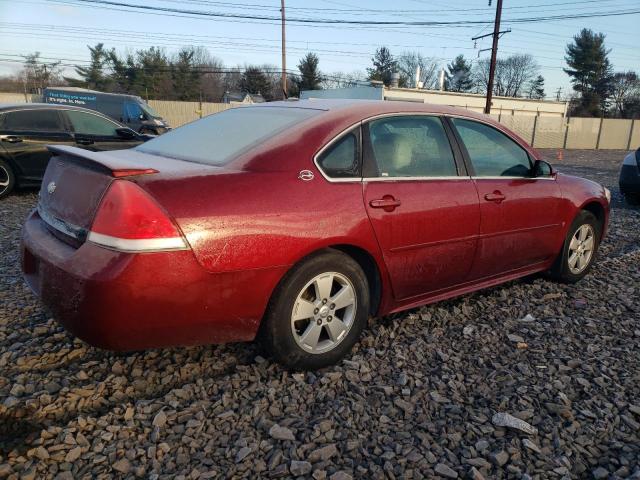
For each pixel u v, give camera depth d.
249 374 2.95
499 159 4.02
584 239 4.78
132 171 2.48
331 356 3.05
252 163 2.81
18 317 3.54
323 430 2.49
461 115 3.85
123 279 2.33
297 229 2.76
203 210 2.51
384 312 3.38
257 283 2.66
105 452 2.30
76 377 2.86
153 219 2.38
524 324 3.83
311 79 69.88
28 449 2.29
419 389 2.90
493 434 2.53
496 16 27.08
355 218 2.99
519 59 79.62
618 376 3.13
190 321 2.54
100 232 2.41
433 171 3.52
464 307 4.06
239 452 2.31
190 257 2.45
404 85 78.06
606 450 2.46
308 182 2.88
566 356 3.35
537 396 2.87
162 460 2.27
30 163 8.39
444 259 3.54
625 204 9.76
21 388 2.71
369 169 3.17
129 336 2.44
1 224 6.35
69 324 2.49
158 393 2.79
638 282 4.94
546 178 4.35
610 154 29.42
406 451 2.37
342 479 2.18
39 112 8.63
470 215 3.62
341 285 3.07
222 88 74.56
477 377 3.05
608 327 3.86
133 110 18.59
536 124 34.22
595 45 67.00
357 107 3.34
